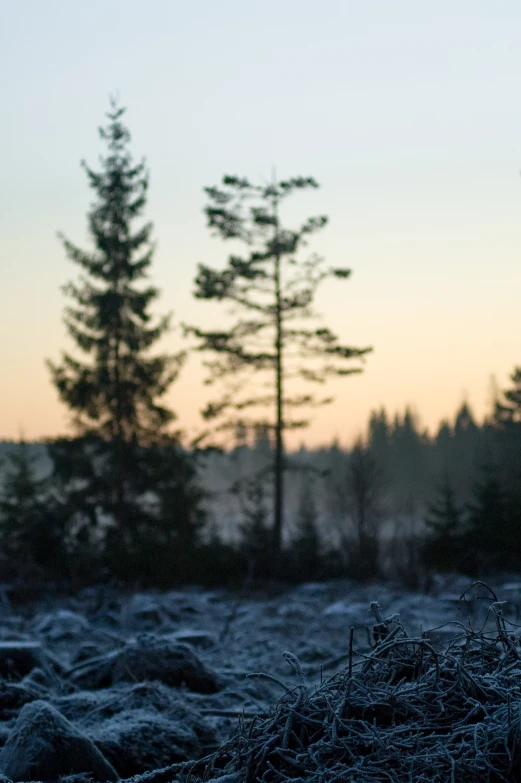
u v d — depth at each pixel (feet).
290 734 13.08
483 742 12.36
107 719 20.03
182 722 20.10
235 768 13.12
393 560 81.51
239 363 101.60
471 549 78.13
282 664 31.73
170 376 104.94
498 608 15.42
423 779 11.70
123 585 71.20
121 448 101.19
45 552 80.02
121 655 25.77
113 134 108.58
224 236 102.99
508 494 87.56
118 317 104.47
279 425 103.30
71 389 103.40
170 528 93.91
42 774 15.97
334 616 47.16
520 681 13.75
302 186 101.04
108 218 108.17
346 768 12.16
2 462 99.91
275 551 84.48
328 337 99.86
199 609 55.16
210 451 105.50
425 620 41.88
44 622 46.26
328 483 125.49
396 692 13.52
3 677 25.31
